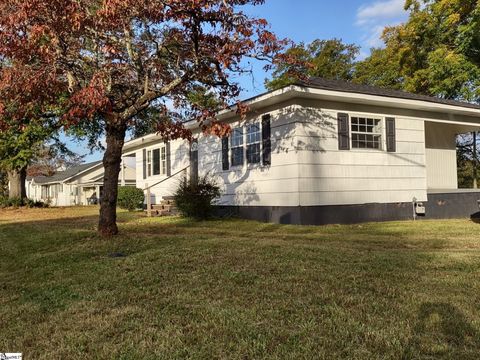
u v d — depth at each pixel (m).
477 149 27.69
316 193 11.80
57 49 8.35
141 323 4.09
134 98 9.77
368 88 13.40
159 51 9.40
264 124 12.91
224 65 8.55
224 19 8.53
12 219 18.00
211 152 15.76
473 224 11.70
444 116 14.70
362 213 12.57
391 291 4.77
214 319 4.07
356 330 3.65
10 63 9.45
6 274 6.89
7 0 7.83
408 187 13.59
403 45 25.25
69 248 8.43
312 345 3.40
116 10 7.83
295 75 10.81
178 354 3.36
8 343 3.83
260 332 3.70
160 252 7.39
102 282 5.68
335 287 5.00
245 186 13.80
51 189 47.00
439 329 3.66
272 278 5.46
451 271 5.72
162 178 19.78
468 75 20.11
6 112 8.69
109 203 9.59
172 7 8.05
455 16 20.86
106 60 9.22
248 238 9.12
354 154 12.51
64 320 4.32
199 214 13.65
